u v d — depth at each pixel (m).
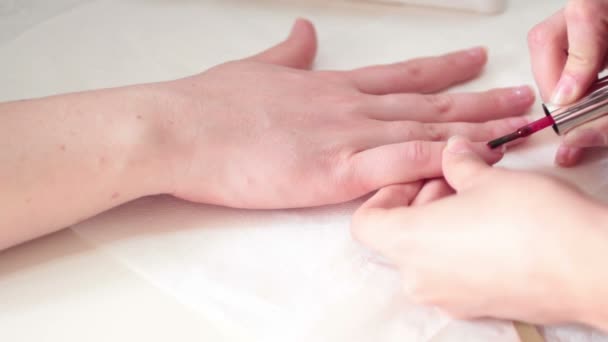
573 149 0.45
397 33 0.55
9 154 0.42
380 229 0.41
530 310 0.38
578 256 0.36
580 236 0.37
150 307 0.42
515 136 0.44
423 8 0.56
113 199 0.44
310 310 0.41
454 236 0.38
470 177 0.40
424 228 0.39
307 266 0.43
